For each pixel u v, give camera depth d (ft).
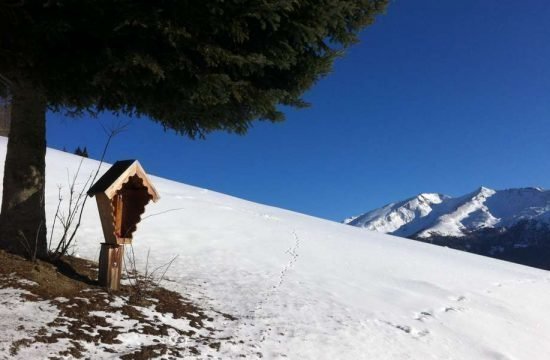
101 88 18.60
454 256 90.58
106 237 19.80
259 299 26.63
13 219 19.70
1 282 17.01
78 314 16.46
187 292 24.59
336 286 36.37
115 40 17.29
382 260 57.77
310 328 22.67
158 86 19.07
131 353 14.92
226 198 103.96
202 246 45.83
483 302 42.11
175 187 95.66
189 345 16.76
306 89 23.53
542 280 73.56
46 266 19.31
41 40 16.94
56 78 17.97
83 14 16.51
